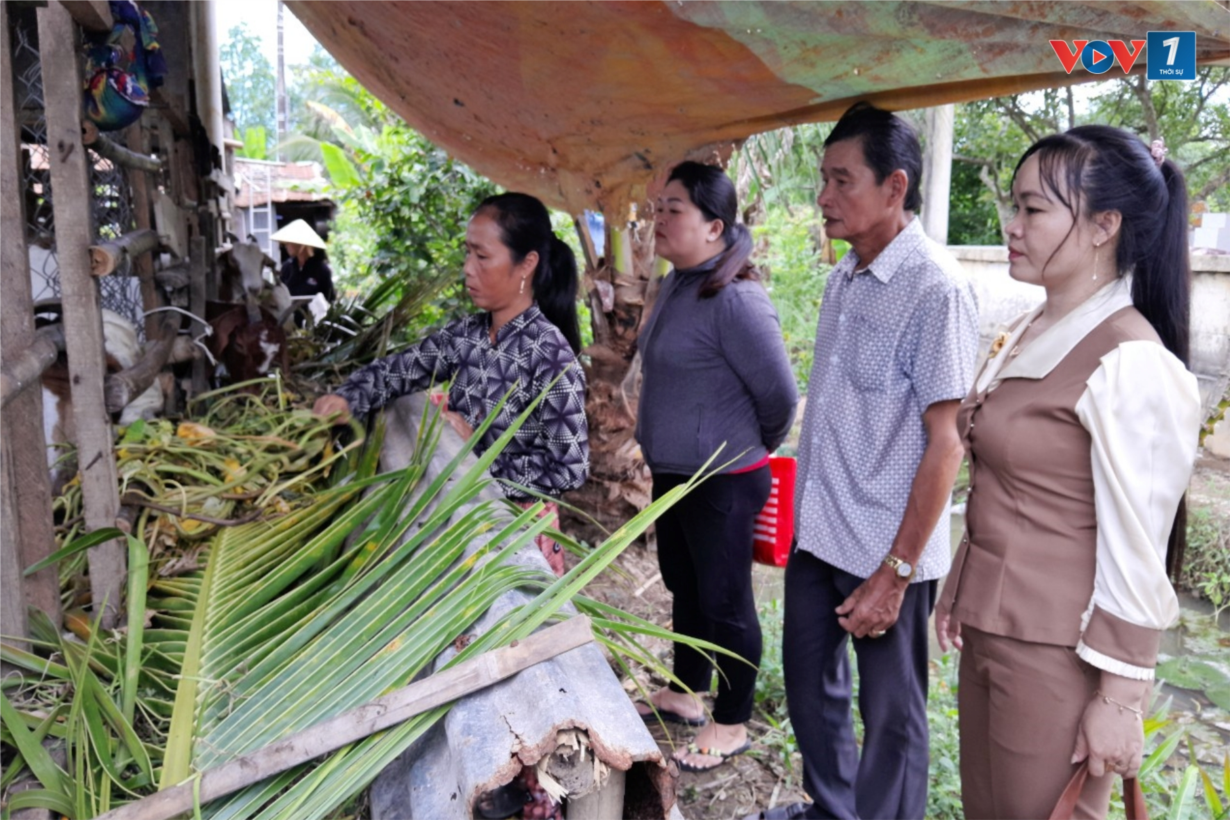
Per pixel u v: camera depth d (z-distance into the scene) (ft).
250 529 7.54
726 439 9.10
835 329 7.69
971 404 6.47
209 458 8.13
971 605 6.17
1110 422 5.28
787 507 9.82
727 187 9.00
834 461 7.54
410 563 5.66
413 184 22.99
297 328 15.61
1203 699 12.36
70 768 4.86
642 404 9.78
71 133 6.11
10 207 5.69
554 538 6.56
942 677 11.94
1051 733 5.80
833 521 7.55
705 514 9.30
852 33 5.67
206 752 4.75
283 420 9.37
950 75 6.09
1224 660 13.29
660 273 14.76
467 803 3.76
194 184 14.08
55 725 4.98
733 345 8.87
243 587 6.57
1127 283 5.63
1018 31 5.18
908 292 6.97
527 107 9.45
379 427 9.17
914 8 5.35
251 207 41.29
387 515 6.78
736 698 9.87
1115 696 5.36
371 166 23.94
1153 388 5.21
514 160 11.03
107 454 6.63
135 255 7.53
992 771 6.18
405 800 4.55
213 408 9.61
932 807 9.27
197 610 6.32
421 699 4.32
